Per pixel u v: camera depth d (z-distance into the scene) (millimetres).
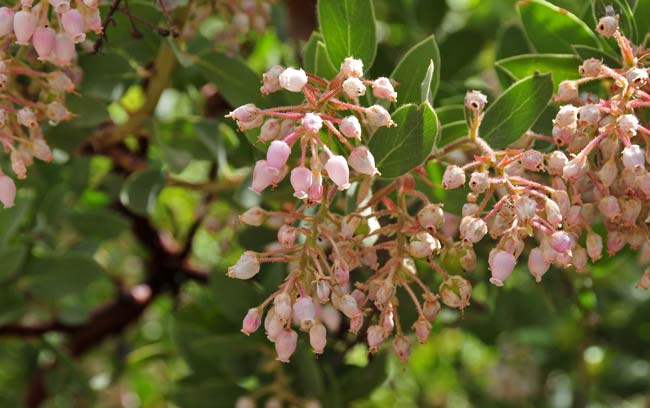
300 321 453
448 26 739
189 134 603
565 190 466
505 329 716
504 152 471
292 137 447
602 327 805
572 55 509
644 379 855
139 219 693
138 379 932
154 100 589
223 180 611
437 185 491
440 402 971
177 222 765
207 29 702
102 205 709
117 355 846
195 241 817
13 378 816
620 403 881
